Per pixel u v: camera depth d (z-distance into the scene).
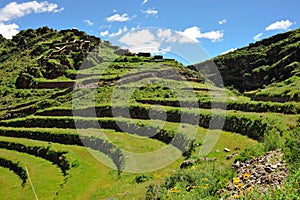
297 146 19.59
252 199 14.60
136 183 37.88
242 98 73.19
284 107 53.94
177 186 22.61
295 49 106.81
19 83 120.12
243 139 47.16
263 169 18.45
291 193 13.54
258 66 119.44
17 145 69.94
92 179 44.84
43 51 147.88
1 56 172.88
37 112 85.25
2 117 91.12
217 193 18.02
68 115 80.31
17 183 53.81
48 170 55.69
